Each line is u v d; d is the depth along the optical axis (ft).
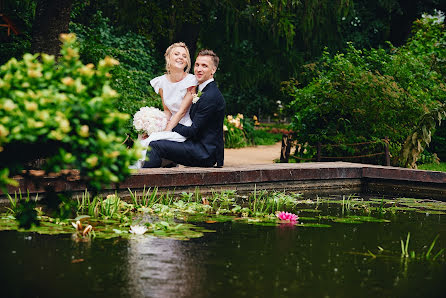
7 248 10.69
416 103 31.53
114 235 12.21
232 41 62.28
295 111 35.76
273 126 88.79
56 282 8.56
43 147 9.85
